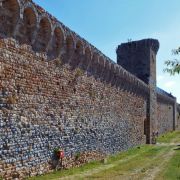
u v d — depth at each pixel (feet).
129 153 106.83
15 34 52.16
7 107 49.67
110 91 99.04
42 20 59.36
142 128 143.74
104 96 93.30
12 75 51.24
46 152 59.93
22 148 52.75
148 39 156.15
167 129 226.79
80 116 76.02
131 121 124.47
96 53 84.48
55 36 65.05
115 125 103.35
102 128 90.84
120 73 106.01
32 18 55.88
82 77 77.87
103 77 92.43
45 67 61.21
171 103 247.50
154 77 164.96
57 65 65.77
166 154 105.81
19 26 52.80
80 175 62.28
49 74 62.59
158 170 72.79
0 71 48.49
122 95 112.16
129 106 121.70
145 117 149.79
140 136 139.33
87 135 79.56
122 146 110.93
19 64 53.11
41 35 59.93
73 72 73.10
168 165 80.64
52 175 58.90
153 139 157.89
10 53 50.96
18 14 51.55
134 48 158.71
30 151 54.85
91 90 83.46
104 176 62.75
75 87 73.82
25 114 54.08
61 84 67.21
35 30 56.70
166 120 223.71
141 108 141.49
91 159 81.76
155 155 102.89
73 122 72.02
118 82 106.63
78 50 75.10
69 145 69.36
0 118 48.03
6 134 49.08
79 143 74.54
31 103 55.98
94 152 83.87
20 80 53.21
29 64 55.93
